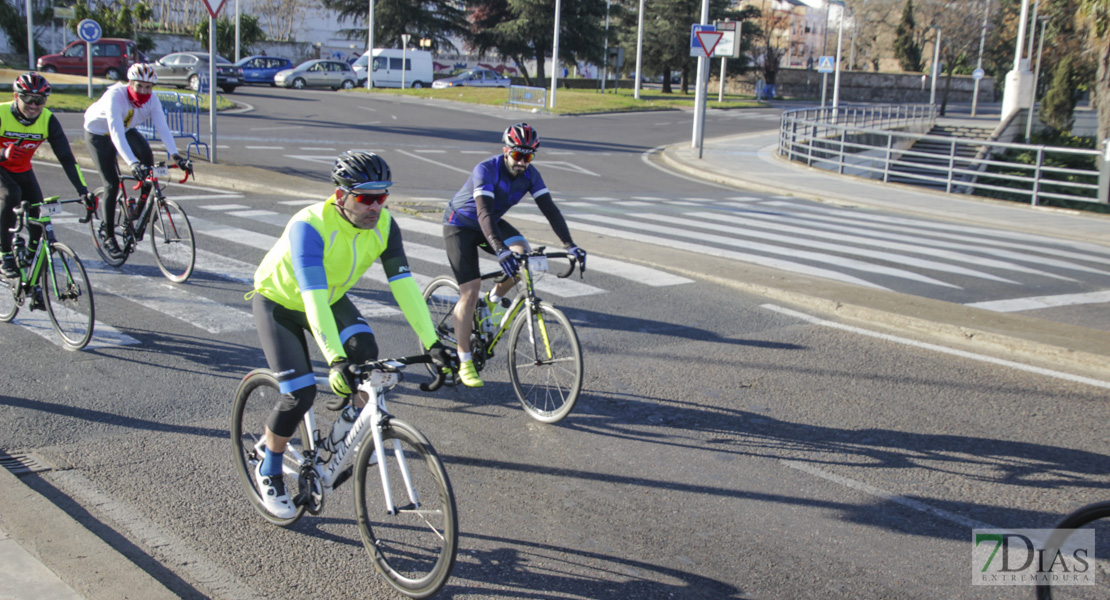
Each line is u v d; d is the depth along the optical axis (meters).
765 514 3.88
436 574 2.98
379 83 50.66
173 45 53.97
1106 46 23.48
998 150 33.59
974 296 8.49
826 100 70.38
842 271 9.34
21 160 6.15
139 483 3.98
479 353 5.13
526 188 5.07
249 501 3.85
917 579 3.36
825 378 5.79
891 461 4.49
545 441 4.66
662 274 8.77
